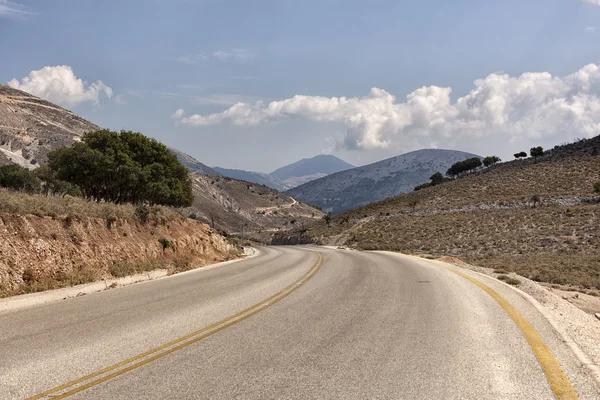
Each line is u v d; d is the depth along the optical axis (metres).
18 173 38.12
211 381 5.21
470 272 18.81
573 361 6.06
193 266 23.45
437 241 60.81
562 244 47.72
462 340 7.13
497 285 14.27
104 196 41.66
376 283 14.59
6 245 13.29
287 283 14.80
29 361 6.05
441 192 105.19
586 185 78.38
